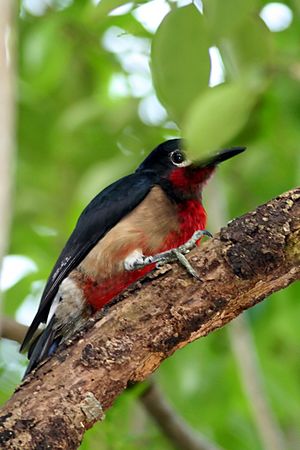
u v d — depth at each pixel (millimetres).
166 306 8266
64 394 7895
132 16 14211
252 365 12750
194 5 8570
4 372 12758
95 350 8086
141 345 8188
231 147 12641
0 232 8594
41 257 15164
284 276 8414
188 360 14414
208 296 8297
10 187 8812
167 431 12617
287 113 13938
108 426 11039
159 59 8695
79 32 15555
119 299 8320
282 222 8312
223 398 14359
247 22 9500
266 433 12359
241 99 8906
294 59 9820
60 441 7699
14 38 9898
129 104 15648
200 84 8781
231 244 8320
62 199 16328
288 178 15250
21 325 12430
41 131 16609
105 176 14320
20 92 16266
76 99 17188
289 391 14359
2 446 7566
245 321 13633
